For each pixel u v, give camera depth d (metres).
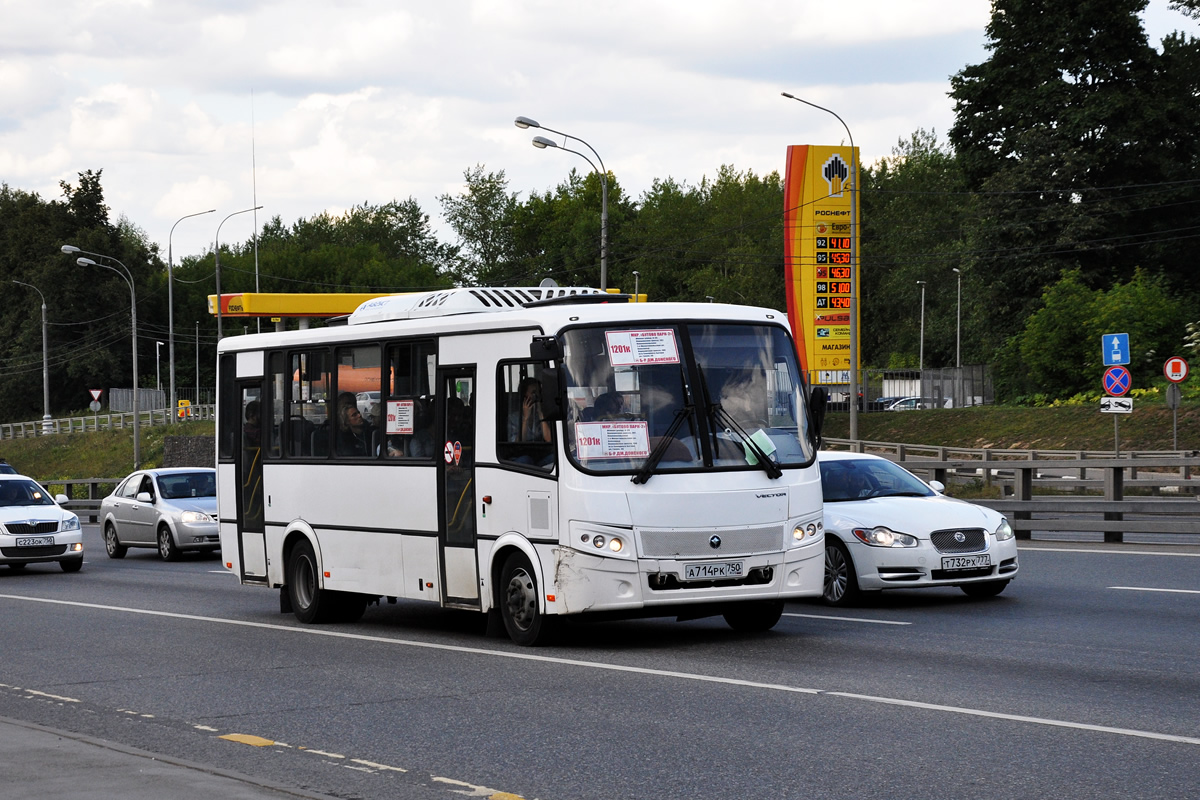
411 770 12.88
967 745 13.03
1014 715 14.38
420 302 24.28
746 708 15.22
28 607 29.91
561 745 13.67
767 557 20.16
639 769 12.51
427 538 22.52
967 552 24.38
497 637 22.11
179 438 109.94
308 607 25.52
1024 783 11.52
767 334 21.14
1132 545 36.03
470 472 21.53
